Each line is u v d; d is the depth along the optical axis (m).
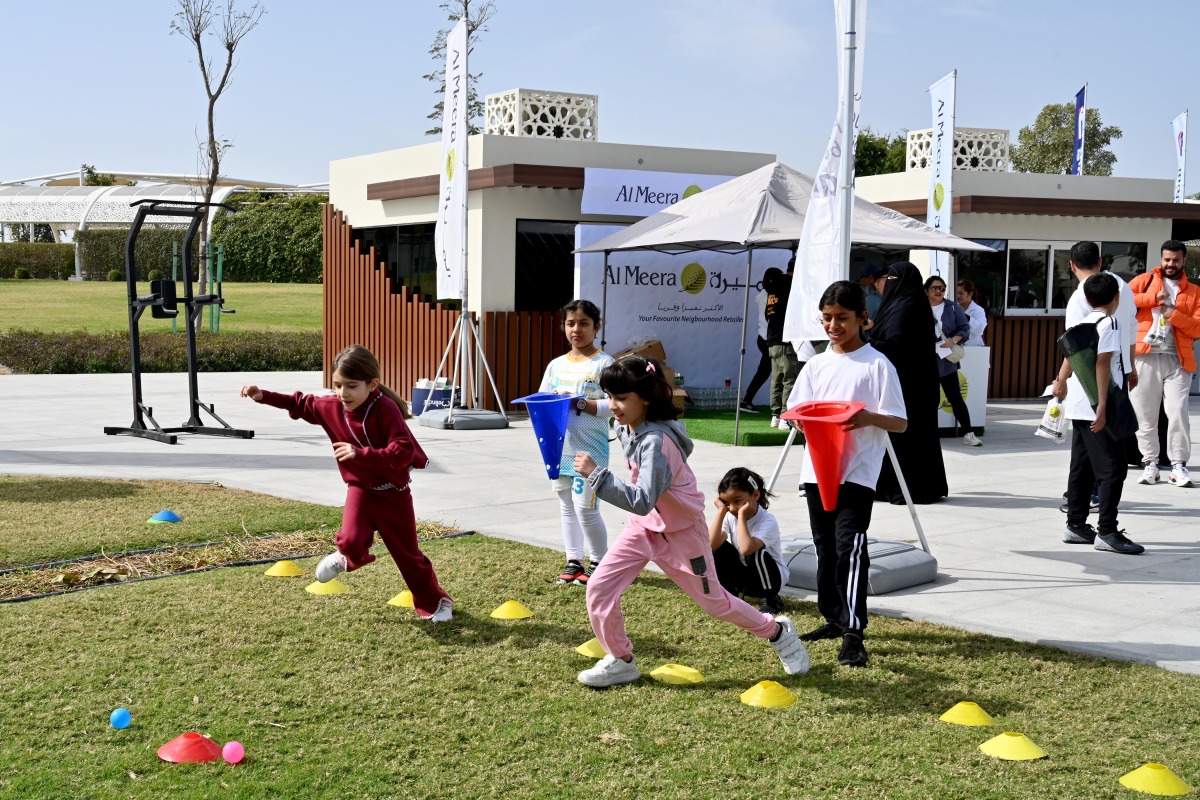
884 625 5.61
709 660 5.04
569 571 6.36
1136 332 10.15
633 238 13.31
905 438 8.99
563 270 15.65
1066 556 7.22
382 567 6.61
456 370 14.28
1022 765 3.90
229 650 5.06
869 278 12.79
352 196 17.95
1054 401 7.97
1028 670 4.92
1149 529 8.11
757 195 12.77
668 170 16.22
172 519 7.75
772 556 5.79
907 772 3.84
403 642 5.24
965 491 9.68
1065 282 19.50
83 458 10.90
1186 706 4.48
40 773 3.77
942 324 12.91
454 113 13.27
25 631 5.27
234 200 48.97
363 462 5.22
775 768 3.88
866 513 5.12
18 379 20.50
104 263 50.81
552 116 15.66
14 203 58.78
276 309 37.97
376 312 17.06
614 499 4.41
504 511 8.43
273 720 4.27
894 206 19.39
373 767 3.86
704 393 15.31
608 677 4.68
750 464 11.06
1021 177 19.08
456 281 13.53
